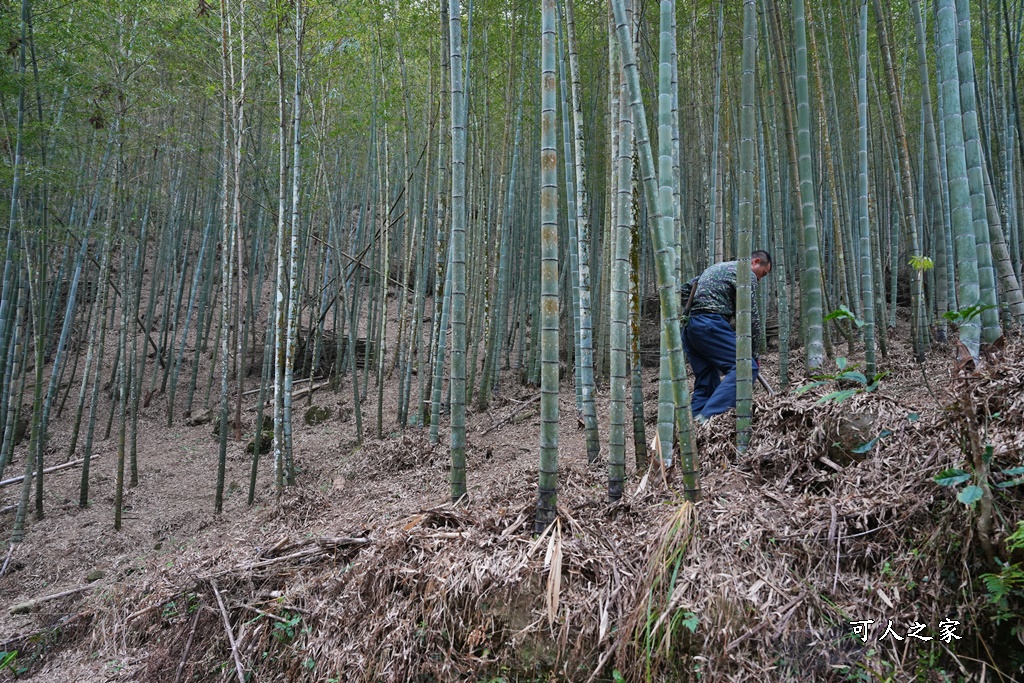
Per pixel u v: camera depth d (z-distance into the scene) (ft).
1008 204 16.01
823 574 7.37
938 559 7.05
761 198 19.65
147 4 20.45
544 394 8.74
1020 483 6.91
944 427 8.25
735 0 20.11
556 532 8.43
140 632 10.85
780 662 6.81
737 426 10.12
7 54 17.46
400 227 34.94
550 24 8.69
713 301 12.55
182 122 27.71
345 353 30.45
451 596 8.43
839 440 9.22
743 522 7.98
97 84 19.77
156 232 30.91
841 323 16.97
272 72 24.27
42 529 16.78
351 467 17.07
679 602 7.30
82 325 29.94
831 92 19.03
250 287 29.99
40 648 11.79
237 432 23.06
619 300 9.30
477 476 13.44
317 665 8.91
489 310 21.54
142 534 15.89
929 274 19.12
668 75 9.41
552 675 7.61
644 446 10.95
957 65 9.50
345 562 10.05
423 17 21.65
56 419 27.07
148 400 28.37
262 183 25.49
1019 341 9.36
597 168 23.25
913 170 22.38
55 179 17.22
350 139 31.01
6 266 18.54
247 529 14.12
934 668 6.57
